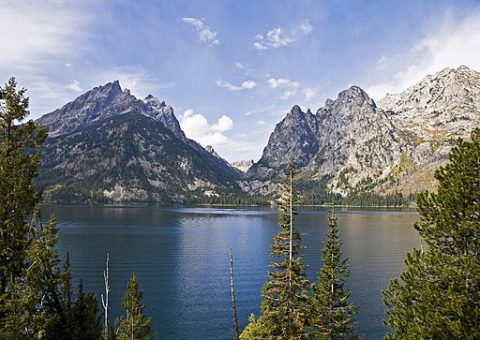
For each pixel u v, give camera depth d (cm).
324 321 3584
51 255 1716
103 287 8450
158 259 11588
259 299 7700
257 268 10444
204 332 6072
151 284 8775
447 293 2083
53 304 1816
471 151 2198
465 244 2186
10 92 1750
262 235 17712
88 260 11181
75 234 16550
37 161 1778
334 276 3722
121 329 4422
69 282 1853
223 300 7638
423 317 2106
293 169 3222
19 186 1634
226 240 15912
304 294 3081
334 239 3819
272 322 3092
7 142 1722
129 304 4441
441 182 2355
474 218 2142
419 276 2283
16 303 1561
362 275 9581
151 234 17338
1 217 1647
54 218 1775
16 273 1702
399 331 2298
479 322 1952
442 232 2250
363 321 6425
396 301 2434
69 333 1809
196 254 12531
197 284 8806
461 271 2048
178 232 18488
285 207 3155
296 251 3178
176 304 7375
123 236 16275
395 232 18538
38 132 1819
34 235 1727
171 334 5988
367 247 13912
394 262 11169
